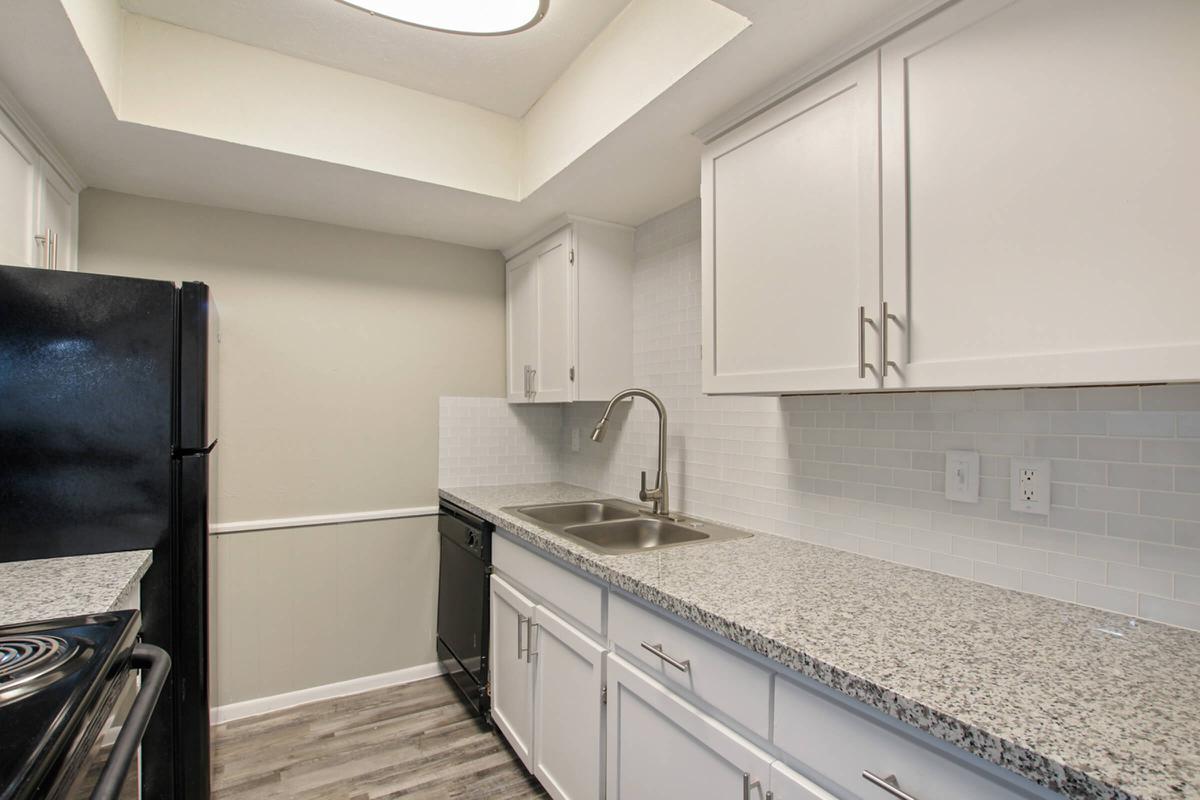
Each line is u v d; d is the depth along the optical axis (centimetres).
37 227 165
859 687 82
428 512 271
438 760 203
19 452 140
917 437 139
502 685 207
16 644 90
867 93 117
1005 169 95
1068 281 88
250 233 236
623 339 244
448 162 208
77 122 161
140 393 150
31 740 64
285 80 182
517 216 239
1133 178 81
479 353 286
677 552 154
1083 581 111
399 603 264
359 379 257
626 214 232
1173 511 100
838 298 123
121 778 67
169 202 222
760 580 129
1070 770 62
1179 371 77
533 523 193
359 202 224
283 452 241
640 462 239
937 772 76
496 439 289
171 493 152
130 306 149
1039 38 91
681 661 120
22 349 140
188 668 155
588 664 153
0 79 139
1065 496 113
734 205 150
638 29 152
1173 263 78
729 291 152
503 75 193
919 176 107
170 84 166
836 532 158
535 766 181
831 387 124
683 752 119
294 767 198
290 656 241
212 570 194
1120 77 83
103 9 143
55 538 143
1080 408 111
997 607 111
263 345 238
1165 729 69
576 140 181
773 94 138
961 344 101
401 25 168
